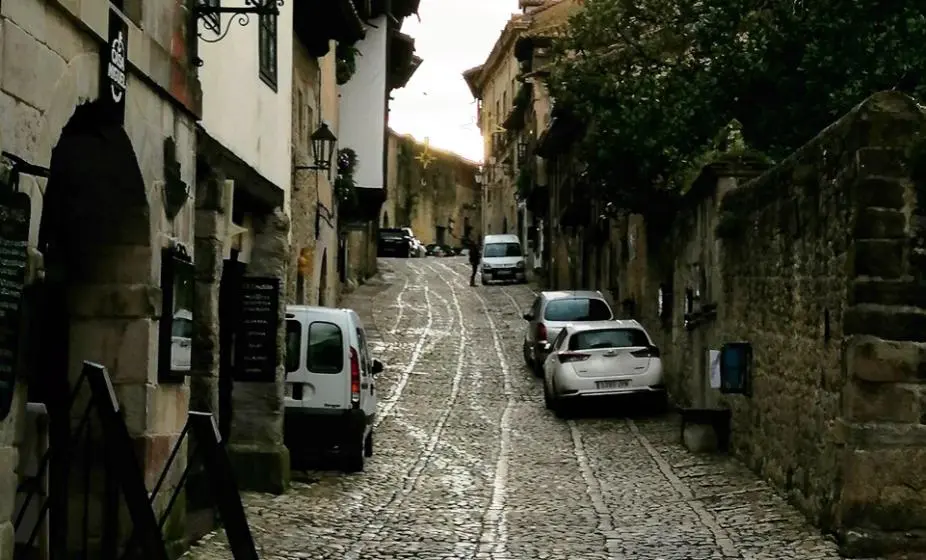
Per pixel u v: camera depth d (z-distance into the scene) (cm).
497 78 6581
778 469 1291
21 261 587
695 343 1900
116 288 856
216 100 1118
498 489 1406
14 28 588
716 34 2006
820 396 1099
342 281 4075
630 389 2061
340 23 2261
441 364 2831
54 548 712
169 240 916
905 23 1727
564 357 2089
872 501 977
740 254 1513
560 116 3522
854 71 1756
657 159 2134
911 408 981
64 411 713
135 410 854
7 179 577
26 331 618
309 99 2398
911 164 991
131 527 839
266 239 1394
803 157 1177
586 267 3722
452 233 8956
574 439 1848
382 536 1101
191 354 1028
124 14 819
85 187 841
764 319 1370
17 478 650
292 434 1459
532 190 4884
